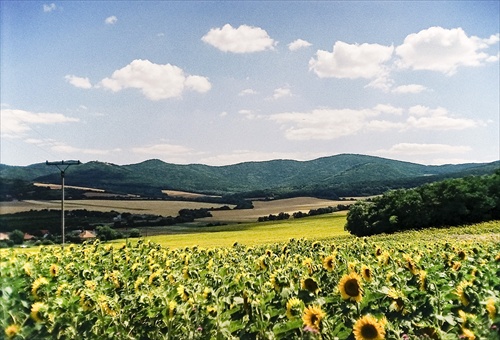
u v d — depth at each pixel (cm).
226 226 10319
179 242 6919
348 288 732
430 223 7812
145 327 851
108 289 1116
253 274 1029
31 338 789
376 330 618
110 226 9881
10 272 1060
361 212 8131
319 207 13100
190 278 1144
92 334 825
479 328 664
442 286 875
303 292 762
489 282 920
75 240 8319
